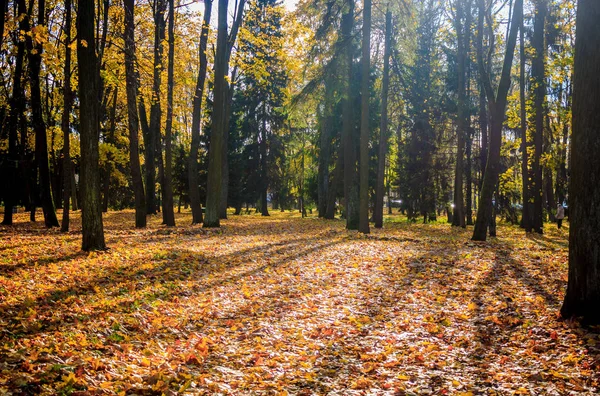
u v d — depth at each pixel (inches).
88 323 225.5
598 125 223.0
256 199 1598.2
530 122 916.6
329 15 761.6
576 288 234.4
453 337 237.6
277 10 822.5
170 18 749.3
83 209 450.0
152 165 1258.0
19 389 142.4
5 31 479.2
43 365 163.5
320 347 224.8
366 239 670.5
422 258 486.3
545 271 399.2
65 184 641.6
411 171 1138.0
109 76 735.7
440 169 1104.2
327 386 178.2
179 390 162.1
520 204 1312.7
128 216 1138.0
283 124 1475.1
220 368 191.0
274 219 1238.9
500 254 518.9
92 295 282.8
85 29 422.3
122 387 157.6
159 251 473.7
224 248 535.2
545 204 1432.1
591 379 171.0
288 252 523.8
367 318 272.5
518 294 317.7
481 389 171.9
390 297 328.5
